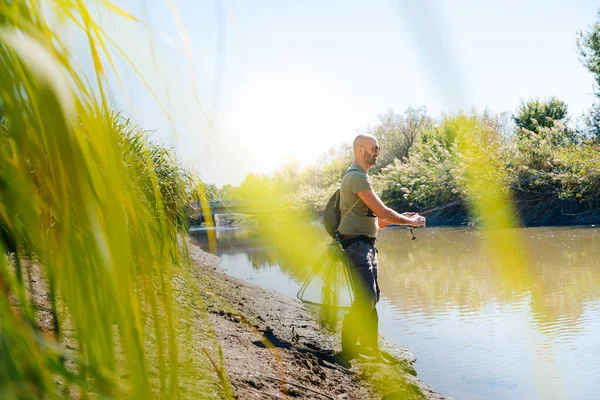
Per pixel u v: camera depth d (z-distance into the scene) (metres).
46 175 0.37
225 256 13.61
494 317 4.67
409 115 34.72
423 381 3.22
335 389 2.87
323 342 4.11
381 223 3.97
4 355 0.40
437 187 18.94
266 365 2.80
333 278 3.86
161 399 0.49
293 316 5.13
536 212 16.61
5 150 0.42
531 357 3.43
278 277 8.68
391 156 35.00
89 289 0.42
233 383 2.16
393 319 4.97
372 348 3.70
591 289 5.57
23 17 0.36
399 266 8.89
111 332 0.44
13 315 0.42
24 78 0.34
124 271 0.37
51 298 0.46
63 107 0.31
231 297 5.43
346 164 46.66
